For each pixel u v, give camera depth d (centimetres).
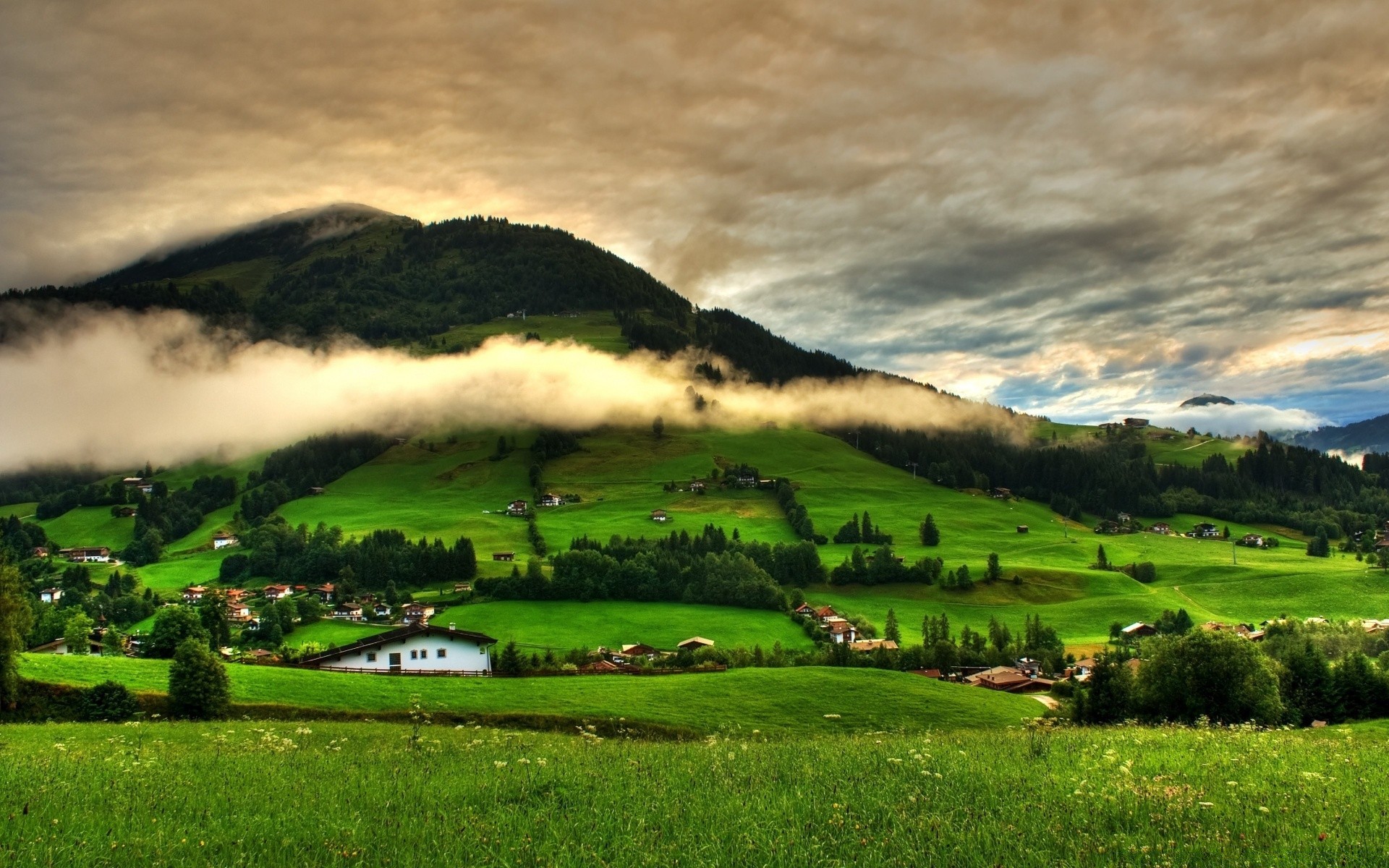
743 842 1584
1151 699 6631
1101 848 1499
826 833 1630
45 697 5812
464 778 2242
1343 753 2661
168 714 5859
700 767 2380
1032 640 14825
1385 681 7569
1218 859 1447
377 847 1590
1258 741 2973
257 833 1680
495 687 7206
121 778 2292
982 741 3047
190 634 10181
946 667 12106
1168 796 1862
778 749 2847
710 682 7400
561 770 2322
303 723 4994
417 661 8844
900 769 2316
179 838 1653
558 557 18750
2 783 2158
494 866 1475
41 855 1508
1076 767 2311
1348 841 1540
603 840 1620
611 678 7706
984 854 1489
